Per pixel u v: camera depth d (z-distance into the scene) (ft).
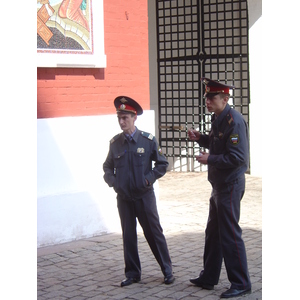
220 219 17.35
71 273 20.12
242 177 17.37
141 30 27.63
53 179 23.88
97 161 25.29
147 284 18.79
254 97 41.63
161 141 46.37
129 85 27.25
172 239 24.50
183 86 45.93
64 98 24.81
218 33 43.78
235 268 17.31
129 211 18.78
